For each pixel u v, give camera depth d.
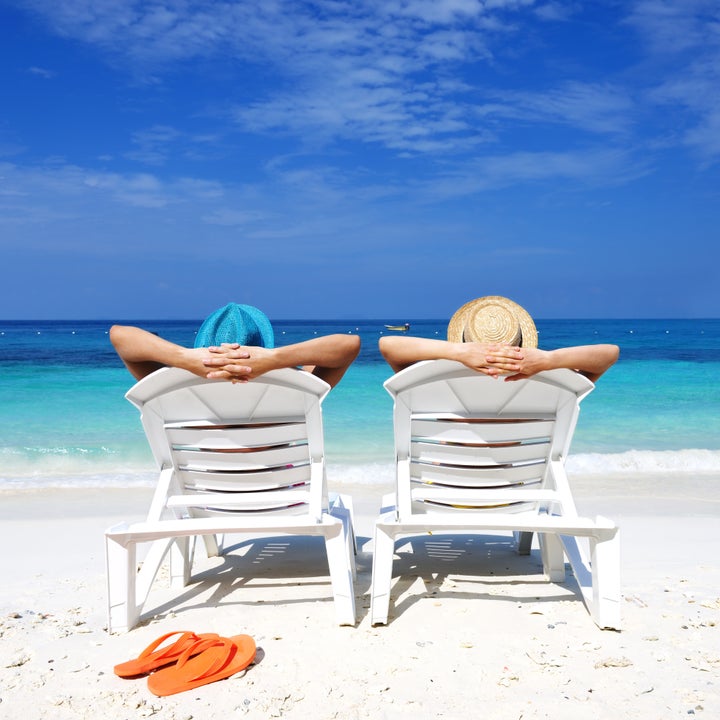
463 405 3.64
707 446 10.78
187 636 3.17
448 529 3.50
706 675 2.84
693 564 4.66
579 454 9.70
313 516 3.46
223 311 3.90
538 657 3.02
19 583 4.34
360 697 2.68
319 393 3.57
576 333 58.91
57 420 12.86
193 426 3.67
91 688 2.77
